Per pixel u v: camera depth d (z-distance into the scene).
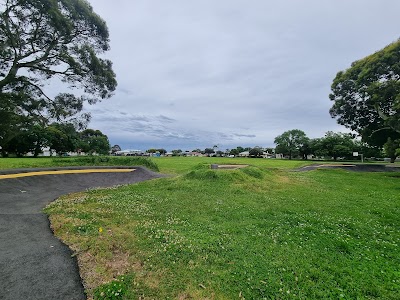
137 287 5.61
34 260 6.93
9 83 23.59
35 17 21.77
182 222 10.39
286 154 114.94
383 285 5.93
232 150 141.50
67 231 8.96
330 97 42.25
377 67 31.77
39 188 19.61
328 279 6.10
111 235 8.59
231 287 5.69
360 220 11.34
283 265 6.68
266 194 17.19
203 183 19.83
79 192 18.41
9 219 10.63
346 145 89.25
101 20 26.75
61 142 77.50
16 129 24.72
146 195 15.94
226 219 11.05
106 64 28.80
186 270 6.34
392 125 31.34
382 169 48.47
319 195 17.34
